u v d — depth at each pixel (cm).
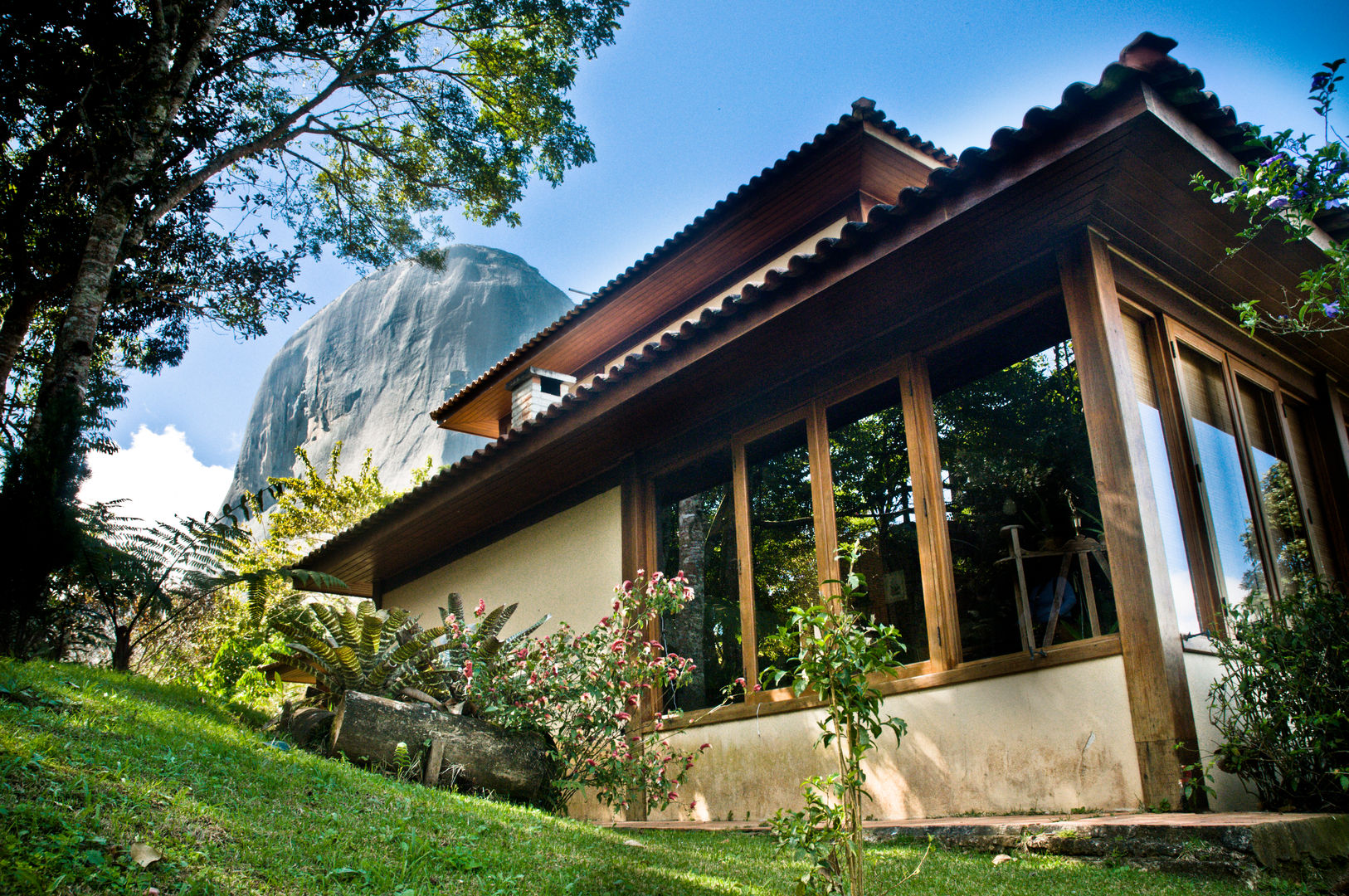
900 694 519
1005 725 462
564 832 391
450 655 634
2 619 590
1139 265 518
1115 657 422
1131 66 391
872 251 502
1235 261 534
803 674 254
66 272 1095
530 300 6994
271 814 300
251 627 1029
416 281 7169
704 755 634
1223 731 406
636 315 1223
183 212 1238
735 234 1035
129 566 693
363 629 606
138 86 934
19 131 1070
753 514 653
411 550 1059
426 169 1349
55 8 942
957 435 533
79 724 353
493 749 539
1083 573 457
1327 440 656
